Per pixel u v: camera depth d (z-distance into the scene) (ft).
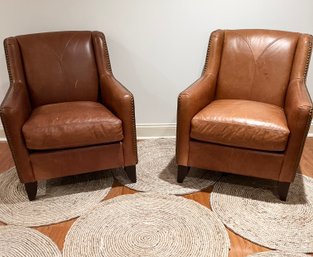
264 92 6.73
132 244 5.13
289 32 6.70
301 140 5.33
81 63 6.90
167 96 8.17
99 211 5.82
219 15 7.23
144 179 6.72
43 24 7.30
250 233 5.31
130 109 5.77
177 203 6.01
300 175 6.77
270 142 5.48
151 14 7.23
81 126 5.64
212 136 5.77
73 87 6.92
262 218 5.62
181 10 7.18
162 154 7.69
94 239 5.23
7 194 6.30
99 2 7.10
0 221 5.63
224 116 5.74
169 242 5.16
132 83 8.03
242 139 5.61
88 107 6.39
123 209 5.86
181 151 6.15
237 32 6.86
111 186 6.51
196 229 5.40
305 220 5.56
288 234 5.28
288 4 7.07
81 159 5.92
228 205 5.94
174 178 6.76
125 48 7.62
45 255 4.93
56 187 6.49
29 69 6.64
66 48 6.84
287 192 5.94
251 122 5.55
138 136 8.62
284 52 6.55
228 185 6.50
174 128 8.54
